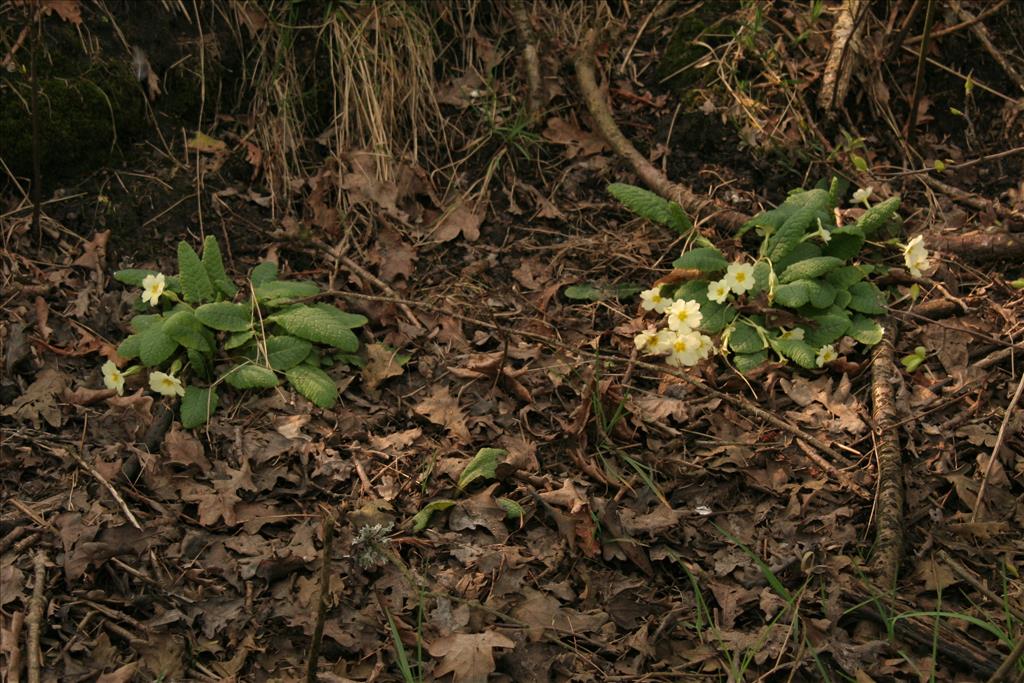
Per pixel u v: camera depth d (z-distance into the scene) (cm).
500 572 186
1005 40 245
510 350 210
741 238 223
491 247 226
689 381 206
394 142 233
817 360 206
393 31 236
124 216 220
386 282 220
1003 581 187
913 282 217
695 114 236
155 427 197
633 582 187
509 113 238
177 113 229
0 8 220
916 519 193
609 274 223
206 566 184
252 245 222
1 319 204
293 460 196
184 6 231
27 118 217
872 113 238
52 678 175
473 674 178
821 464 198
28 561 182
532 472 197
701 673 180
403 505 192
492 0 244
